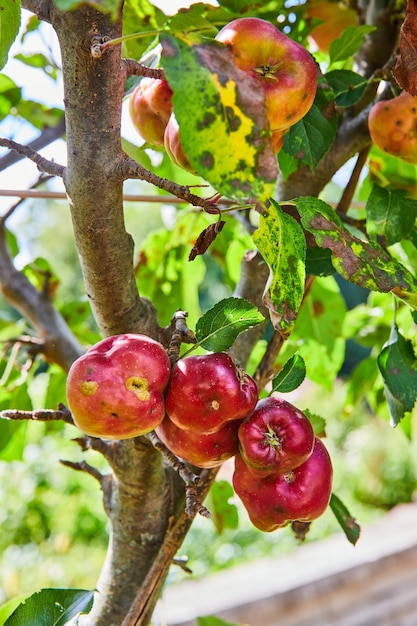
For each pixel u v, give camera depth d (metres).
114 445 0.90
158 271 1.35
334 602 3.22
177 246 1.34
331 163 1.04
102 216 0.77
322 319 1.31
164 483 0.93
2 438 1.27
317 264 0.96
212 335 0.79
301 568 3.43
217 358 0.77
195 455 0.78
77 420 0.76
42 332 1.23
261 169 0.68
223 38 0.76
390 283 0.80
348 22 1.12
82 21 0.71
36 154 0.78
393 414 0.95
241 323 0.79
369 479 5.66
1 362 1.28
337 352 1.33
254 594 3.04
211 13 1.02
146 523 0.94
